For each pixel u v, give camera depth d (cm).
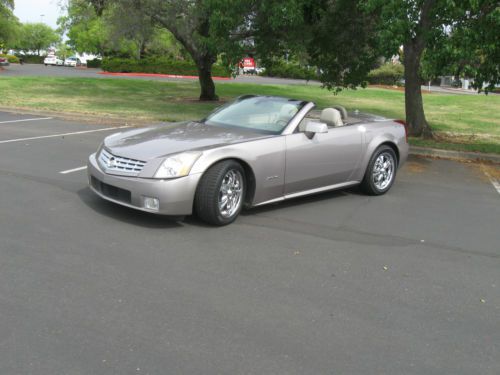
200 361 298
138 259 441
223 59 1419
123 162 523
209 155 519
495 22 934
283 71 5984
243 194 559
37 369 282
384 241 534
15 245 453
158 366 291
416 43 1222
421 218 630
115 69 5153
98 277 401
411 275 449
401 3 955
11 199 585
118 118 1396
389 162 736
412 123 1288
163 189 499
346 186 689
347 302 388
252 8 1355
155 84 2925
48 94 2028
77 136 1082
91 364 289
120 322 336
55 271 407
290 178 604
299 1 1205
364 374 297
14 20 4709
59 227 504
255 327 341
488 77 1074
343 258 478
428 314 378
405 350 326
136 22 1959
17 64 6594
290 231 543
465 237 566
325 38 1449
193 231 518
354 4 1294
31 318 334
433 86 5838
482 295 418
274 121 620
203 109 1764
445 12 974
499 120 1902
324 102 2495
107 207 576
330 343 328
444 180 868
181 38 2031
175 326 335
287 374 291
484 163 1052
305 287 409
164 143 543
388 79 5012
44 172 727
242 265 443
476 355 326
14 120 1295
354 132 676
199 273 421
